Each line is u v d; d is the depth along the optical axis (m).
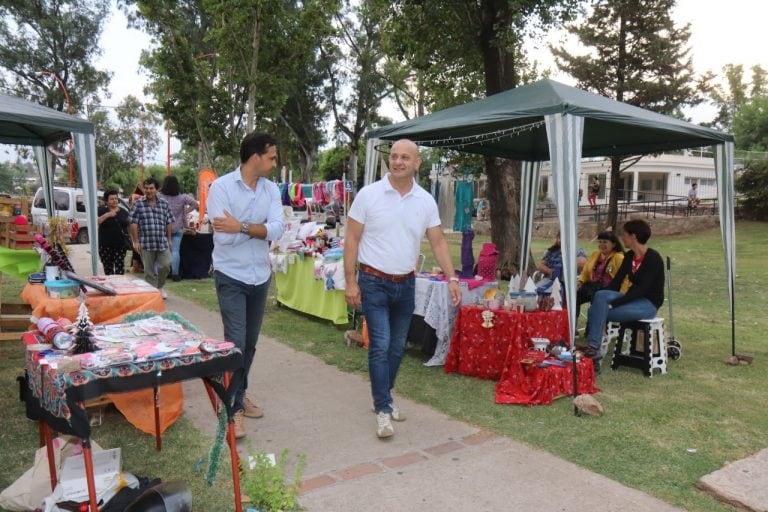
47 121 5.27
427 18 10.63
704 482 3.08
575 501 2.94
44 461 2.84
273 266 8.03
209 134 16.02
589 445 3.63
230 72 16.25
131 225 7.96
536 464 3.36
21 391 3.16
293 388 4.71
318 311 7.11
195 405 4.24
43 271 4.29
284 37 14.75
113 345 2.49
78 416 2.09
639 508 2.88
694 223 23.53
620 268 5.36
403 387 4.73
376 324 3.73
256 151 3.52
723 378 5.15
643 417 4.13
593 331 5.12
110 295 3.74
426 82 14.51
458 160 13.13
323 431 3.83
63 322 2.89
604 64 21.23
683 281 11.64
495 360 4.88
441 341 5.27
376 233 3.68
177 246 10.30
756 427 3.98
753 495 2.95
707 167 35.75
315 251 7.28
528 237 8.30
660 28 20.98
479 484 3.10
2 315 5.91
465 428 3.89
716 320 7.82
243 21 13.64
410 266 3.78
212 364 2.40
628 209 26.98
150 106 19.62
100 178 48.12
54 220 4.91
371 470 3.26
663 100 21.22
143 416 3.57
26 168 42.41
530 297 4.91
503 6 9.61
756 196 24.19
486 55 10.40
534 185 8.25
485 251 5.69
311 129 36.81
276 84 14.87
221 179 3.56
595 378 5.09
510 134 6.05
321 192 12.40
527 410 4.24
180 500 2.42
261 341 6.21
